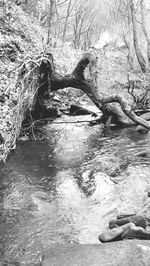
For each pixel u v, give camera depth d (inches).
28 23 635.5
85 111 522.0
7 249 186.9
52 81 444.1
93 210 230.2
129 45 781.9
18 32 545.3
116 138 407.2
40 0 744.3
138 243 170.9
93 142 393.4
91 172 297.1
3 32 501.7
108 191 256.7
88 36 1114.7
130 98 556.7
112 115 464.4
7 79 396.5
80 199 247.1
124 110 418.0
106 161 324.8
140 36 858.8
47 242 192.5
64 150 363.6
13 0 616.7
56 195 254.1
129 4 786.2
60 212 227.8
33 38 585.6
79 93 682.2
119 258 161.0
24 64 377.1
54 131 442.6
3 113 357.4
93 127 466.3
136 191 255.1
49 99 527.5
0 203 240.2
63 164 319.3
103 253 166.6
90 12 1043.9
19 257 179.5
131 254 162.9
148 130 429.7
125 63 745.0
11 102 372.2
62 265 160.9
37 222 215.0
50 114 493.4
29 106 403.9
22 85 365.1
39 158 336.5
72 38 1094.4
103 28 1101.1
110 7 943.7
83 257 165.0
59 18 945.5
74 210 230.7
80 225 211.2
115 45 980.6
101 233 195.9
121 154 343.9
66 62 707.4
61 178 285.1
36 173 296.7
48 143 388.8
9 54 452.1
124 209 228.4
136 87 580.4
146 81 566.3
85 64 435.8
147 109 527.5
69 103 598.2
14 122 354.3
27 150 361.4
